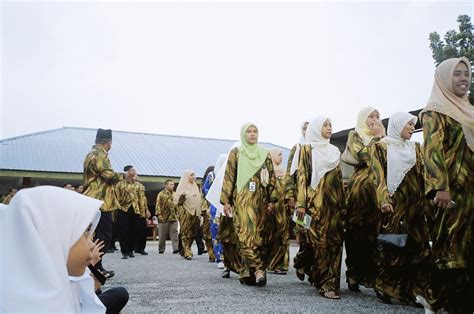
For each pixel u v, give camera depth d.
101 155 6.39
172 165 24.41
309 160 5.39
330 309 4.33
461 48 12.10
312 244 5.22
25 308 1.54
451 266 3.11
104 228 6.38
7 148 21.52
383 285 4.67
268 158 6.21
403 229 4.60
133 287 5.79
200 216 10.78
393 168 4.69
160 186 25.00
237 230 5.95
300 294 5.28
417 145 4.91
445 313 3.73
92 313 2.10
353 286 5.59
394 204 4.64
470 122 3.24
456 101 3.35
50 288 1.59
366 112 6.00
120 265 8.77
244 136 6.22
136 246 12.07
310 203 5.26
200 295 5.16
